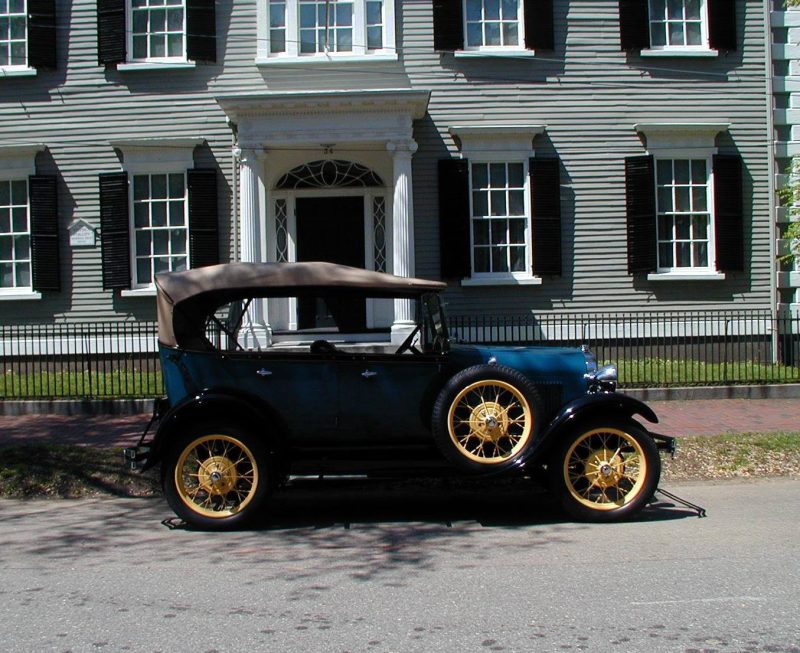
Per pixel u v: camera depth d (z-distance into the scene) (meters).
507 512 8.71
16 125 16.83
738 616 5.46
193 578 6.50
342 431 8.09
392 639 5.14
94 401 13.71
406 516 8.59
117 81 16.73
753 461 10.30
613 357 16.75
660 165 16.97
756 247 16.97
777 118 16.89
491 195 16.86
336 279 8.16
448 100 16.70
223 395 7.89
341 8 16.77
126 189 16.61
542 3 16.64
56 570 6.78
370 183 17.08
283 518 8.56
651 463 8.05
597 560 6.80
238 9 16.67
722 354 16.89
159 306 8.27
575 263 16.80
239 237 16.58
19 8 16.91
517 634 5.20
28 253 17.03
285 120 15.62
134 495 9.64
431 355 8.10
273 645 5.09
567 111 16.78
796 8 16.95
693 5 17.00
